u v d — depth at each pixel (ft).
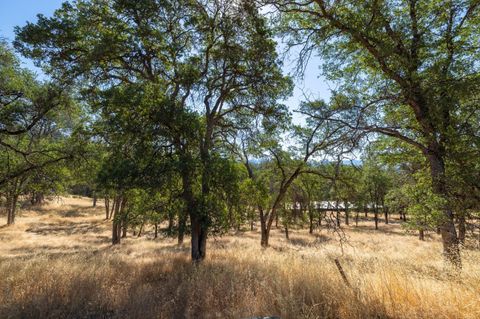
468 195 19.39
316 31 29.91
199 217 36.37
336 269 21.02
